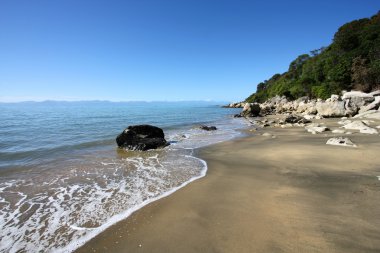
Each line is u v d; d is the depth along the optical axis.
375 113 27.91
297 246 4.88
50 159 14.40
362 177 8.66
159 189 8.85
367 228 5.35
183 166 12.11
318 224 5.64
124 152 16.45
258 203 7.03
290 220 5.91
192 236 5.52
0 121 40.09
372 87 53.38
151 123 38.56
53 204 7.88
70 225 6.46
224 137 21.95
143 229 5.98
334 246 4.80
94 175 10.95
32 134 24.80
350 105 33.28
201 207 6.99
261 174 9.90
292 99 85.00
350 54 64.06
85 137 23.16
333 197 7.09
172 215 6.62
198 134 24.83
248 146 16.41
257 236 5.32
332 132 19.61
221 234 5.51
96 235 5.87
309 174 9.39
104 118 49.09
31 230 6.30
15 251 5.42
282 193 7.64
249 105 52.84
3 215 7.18
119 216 6.78
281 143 16.52
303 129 23.30
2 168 12.36
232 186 8.65
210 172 10.73
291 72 113.31
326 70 73.00
